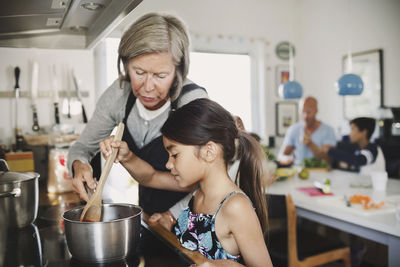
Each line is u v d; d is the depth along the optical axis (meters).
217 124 0.99
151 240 1.04
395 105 3.91
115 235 0.84
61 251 0.94
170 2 4.03
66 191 1.71
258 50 4.61
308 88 4.96
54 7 1.27
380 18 4.03
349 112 4.42
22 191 1.07
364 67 4.23
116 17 1.22
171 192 1.41
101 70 3.53
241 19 4.53
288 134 4.14
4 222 1.06
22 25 1.50
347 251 2.19
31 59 2.82
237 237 0.93
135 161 1.19
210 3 4.30
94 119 1.42
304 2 4.88
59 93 2.91
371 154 2.94
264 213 1.17
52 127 2.75
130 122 1.37
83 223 0.82
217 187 1.02
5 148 2.40
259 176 1.16
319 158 3.53
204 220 1.03
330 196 2.23
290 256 1.96
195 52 4.26
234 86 4.51
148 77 1.14
